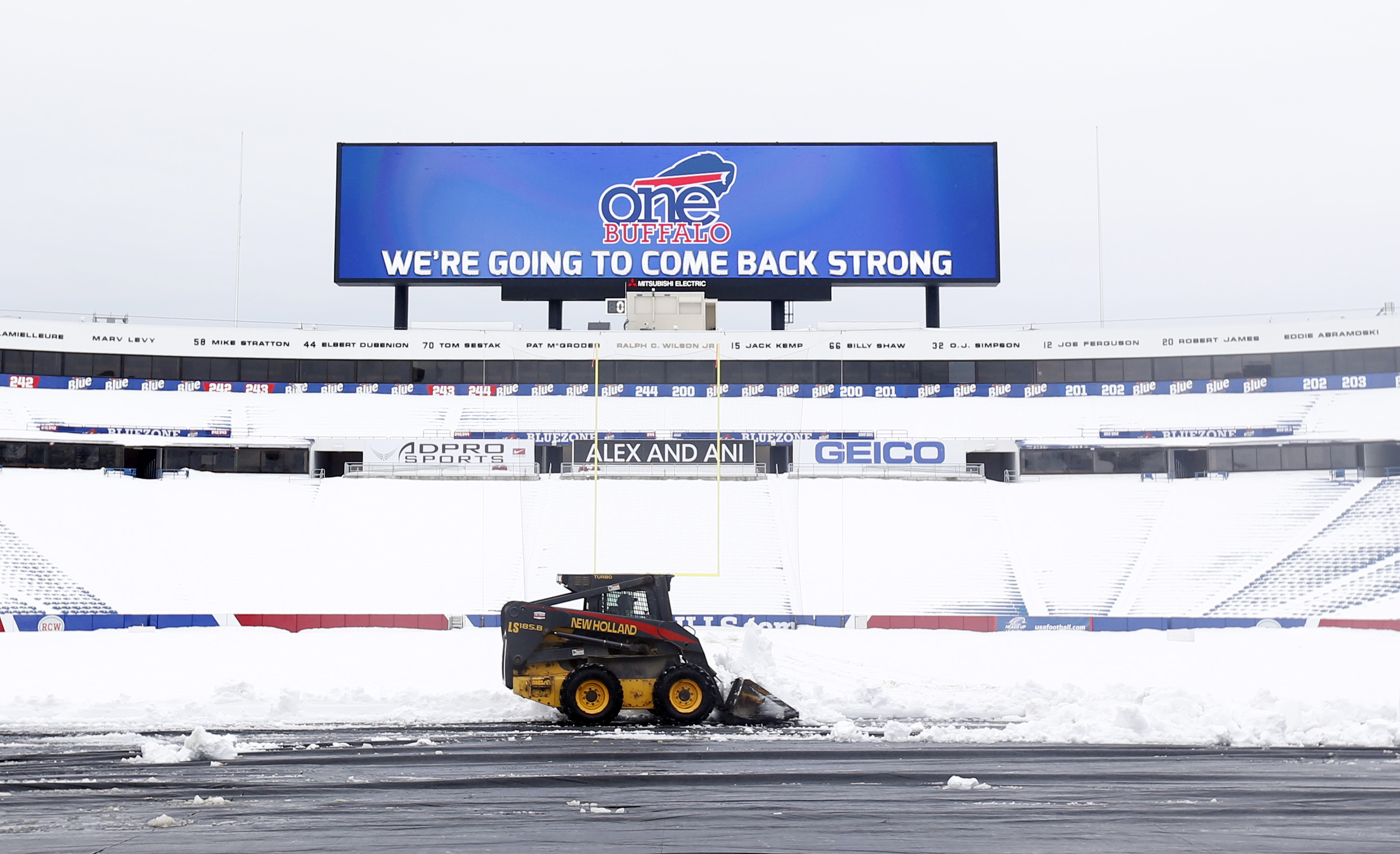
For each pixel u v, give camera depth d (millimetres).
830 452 64188
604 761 16328
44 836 11625
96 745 17875
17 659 31484
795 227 66812
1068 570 54188
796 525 58312
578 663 20984
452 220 66500
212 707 22219
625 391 70000
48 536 53156
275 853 10922
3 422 61875
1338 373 66375
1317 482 60188
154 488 59688
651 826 12047
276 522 56969
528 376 70062
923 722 20906
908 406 69562
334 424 67000
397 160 66562
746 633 23734
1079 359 69625
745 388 70438
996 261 66438
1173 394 68562
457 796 13742
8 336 65188
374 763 16125
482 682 26500
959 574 53844
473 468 62906
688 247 66812
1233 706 20406
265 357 68812
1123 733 18688
